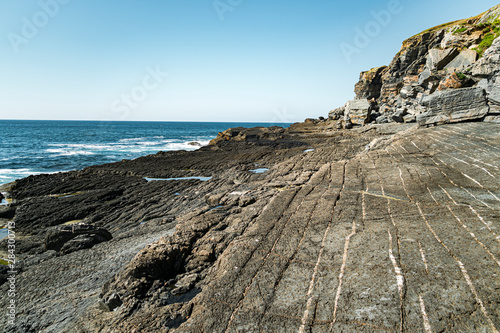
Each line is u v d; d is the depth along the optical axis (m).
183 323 4.98
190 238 8.52
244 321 4.66
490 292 4.48
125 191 19.09
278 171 20.27
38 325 6.19
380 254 5.94
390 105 48.81
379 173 12.24
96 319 5.92
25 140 65.62
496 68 21.78
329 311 4.61
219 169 26.06
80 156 40.97
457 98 20.59
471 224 6.69
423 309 4.36
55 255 9.98
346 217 8.09
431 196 8.95
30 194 19.20
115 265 8.64
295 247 6.71
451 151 13.99
